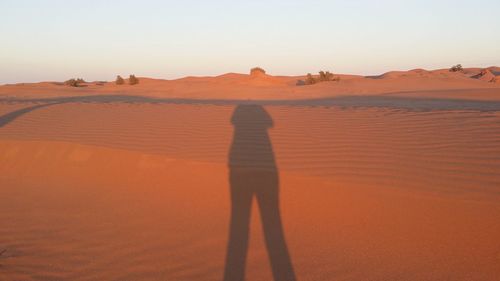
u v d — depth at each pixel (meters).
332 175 6.90
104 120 12.55
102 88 53.84
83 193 8.24
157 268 5.28
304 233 5.93
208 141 9.52
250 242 5.82
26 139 10.79
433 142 7.89
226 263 5.33
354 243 5.55
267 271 5.09
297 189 6.80
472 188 5.89
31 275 5.18
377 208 6.00
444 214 5.58
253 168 7.57
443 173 6.44
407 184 6.26
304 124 10.32
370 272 4.95
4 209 7.71
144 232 6.37
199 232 6.23
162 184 8.02
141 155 8.94
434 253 5.18
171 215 6.91
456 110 10.98
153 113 13.24
